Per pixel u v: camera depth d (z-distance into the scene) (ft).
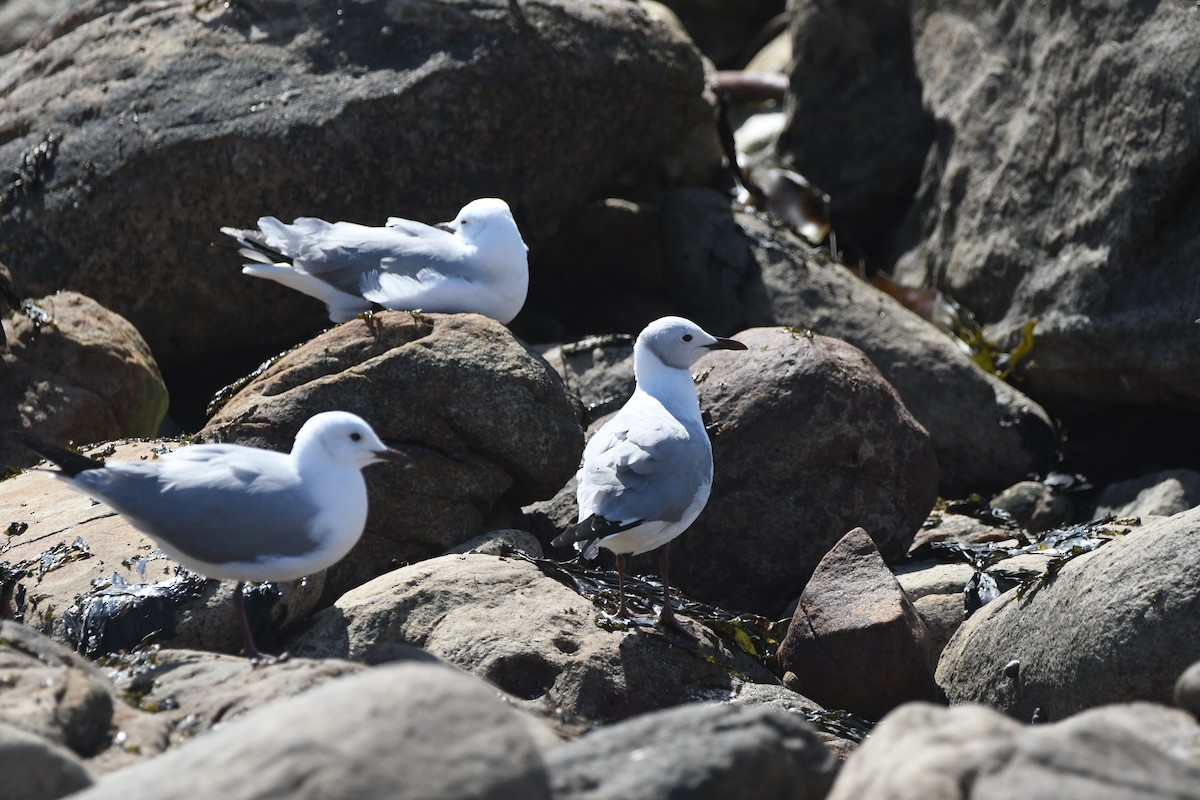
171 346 53.62
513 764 17.92
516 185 55.42
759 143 74.33
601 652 32.30
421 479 38.47
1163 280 50.55
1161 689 30.42
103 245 51.80
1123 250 51.52
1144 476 49.83
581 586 36.27
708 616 36.99
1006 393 53.36
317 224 43.73
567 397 40.60
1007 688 33.68
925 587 39.60
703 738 20.51
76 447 39.58
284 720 18.40
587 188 57.93
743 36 94.38
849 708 34.78
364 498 28.35
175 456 27.99
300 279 42.73
